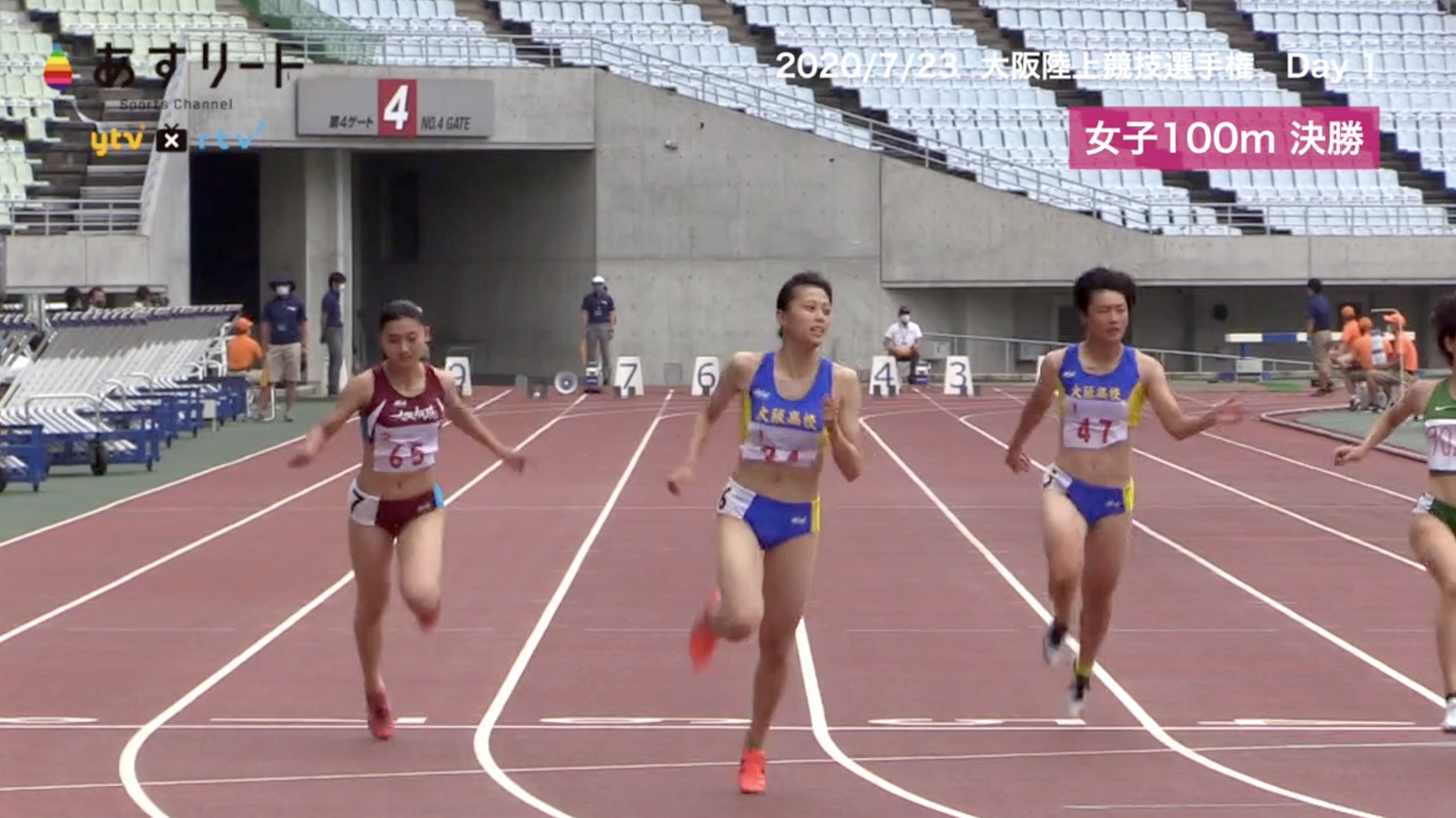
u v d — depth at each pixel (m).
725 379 15.55
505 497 38.47
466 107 72.06
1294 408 62.59
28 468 38.97
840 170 75.62
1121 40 86.06
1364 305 79.50
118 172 68.94
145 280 63.16
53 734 17.86
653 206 75.00
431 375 17.06
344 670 21.14
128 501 37.56
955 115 80.94
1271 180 80.88
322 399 67.88
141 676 20.75
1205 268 75.31
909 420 58.16
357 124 70.62
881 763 16.80
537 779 16.17
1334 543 32.19
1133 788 15.82
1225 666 21.45
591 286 72.12
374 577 17.12
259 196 76.56
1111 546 17.75
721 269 75.25
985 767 16.61
